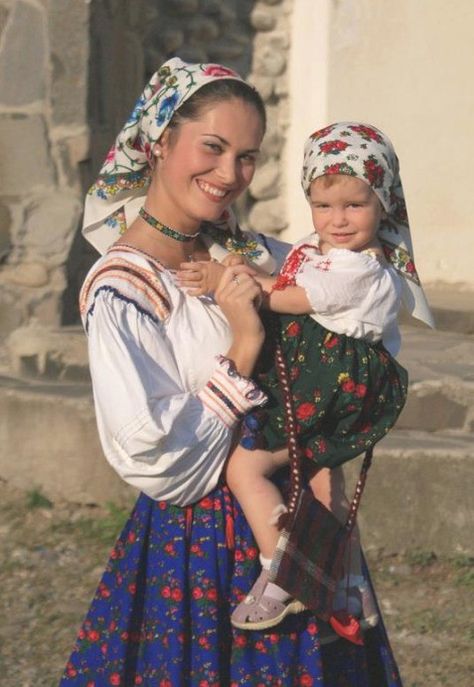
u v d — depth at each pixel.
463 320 7.47
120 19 7.76
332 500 2.97
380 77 8.41
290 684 2.81
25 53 7.17
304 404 2.83
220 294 2.79
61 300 7.11
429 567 5.62
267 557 2.78
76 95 7.16
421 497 5.62
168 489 2.73
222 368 2.75
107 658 2.89
